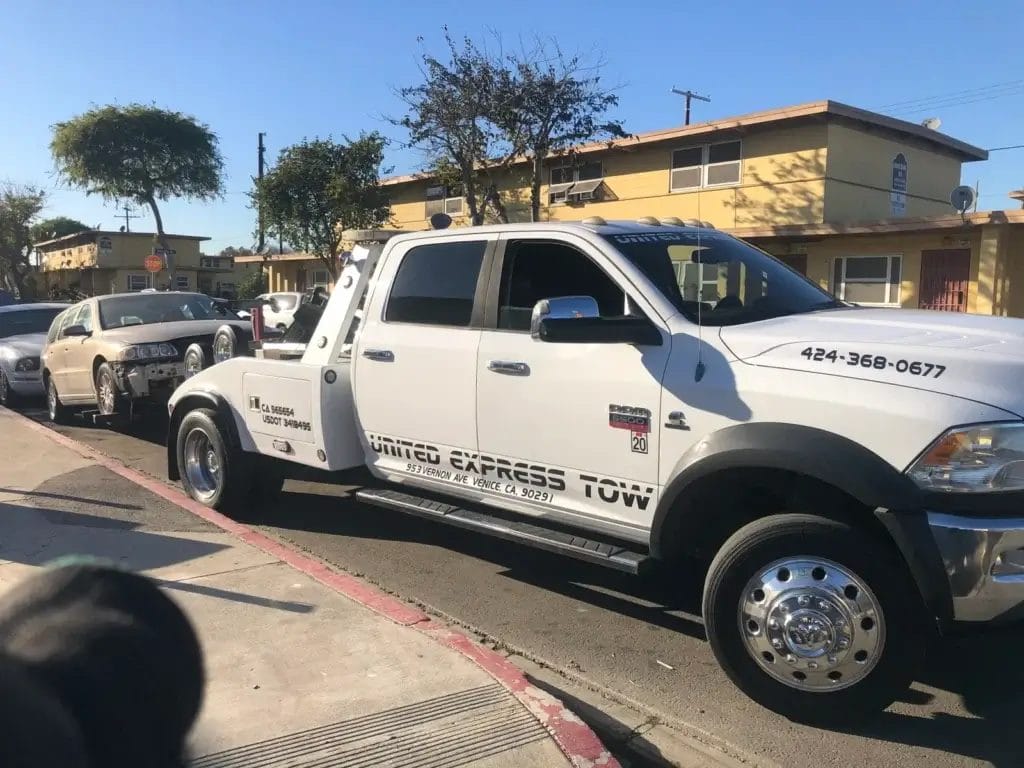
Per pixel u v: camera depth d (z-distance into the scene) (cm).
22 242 5844
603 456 430
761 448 358
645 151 2486
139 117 3803
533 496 472
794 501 379
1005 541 317
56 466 816
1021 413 321
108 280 5472
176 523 625
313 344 599
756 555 364
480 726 344
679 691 404
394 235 573
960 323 388
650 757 351
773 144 2230
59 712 98
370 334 553
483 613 500
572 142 2322
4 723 86
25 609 125
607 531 436
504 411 474
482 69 2241
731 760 345
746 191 2283
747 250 507
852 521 365
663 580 557
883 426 338
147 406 907
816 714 360
